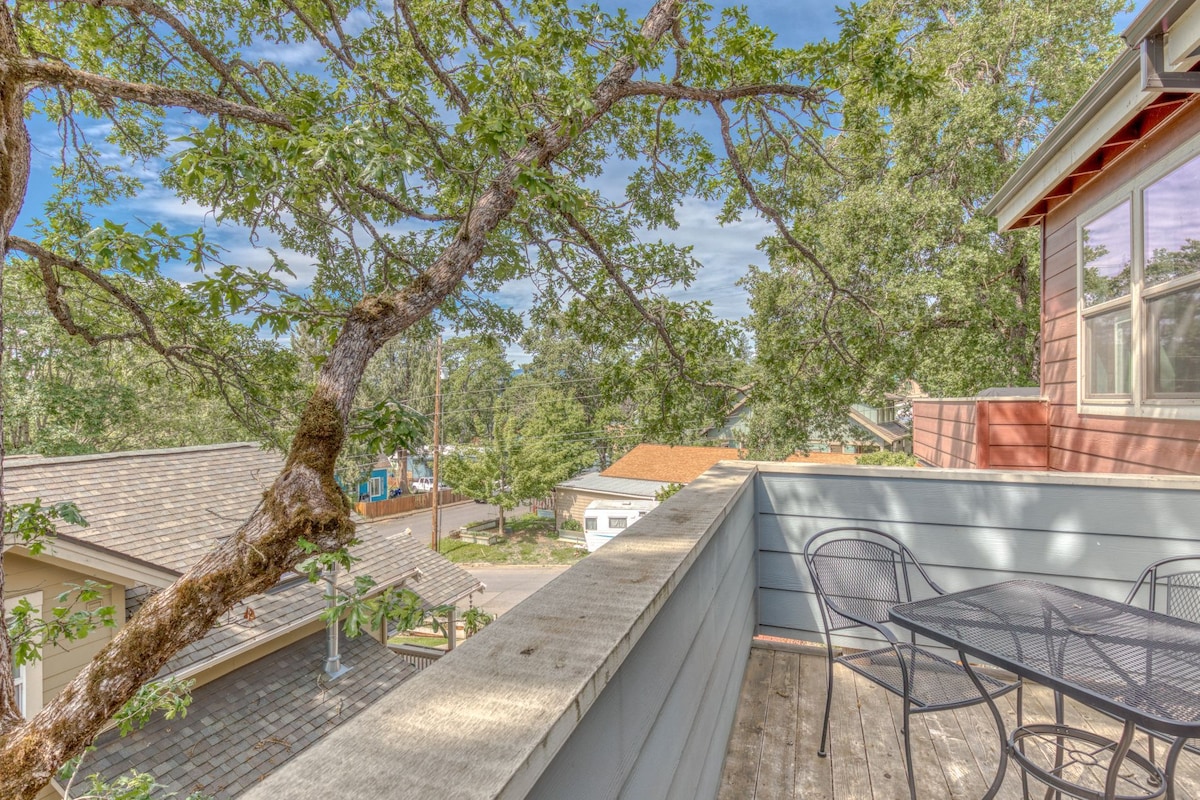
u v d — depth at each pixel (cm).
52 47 345
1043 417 448
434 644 992
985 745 201
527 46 282
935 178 1022
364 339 286
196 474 590
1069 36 1000
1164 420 289
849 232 931
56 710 210
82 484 494
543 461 2002
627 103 500
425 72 409
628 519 1573
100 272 350
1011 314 1013
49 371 1031
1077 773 182
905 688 163
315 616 504
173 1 382
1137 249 312
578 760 64
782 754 197
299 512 245
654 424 535
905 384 1452
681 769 120
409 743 51
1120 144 321
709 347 500
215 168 246
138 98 263
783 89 403
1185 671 123
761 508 285
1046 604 159
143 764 377
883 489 267
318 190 313
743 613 236
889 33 353
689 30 400
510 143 278
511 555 1789
